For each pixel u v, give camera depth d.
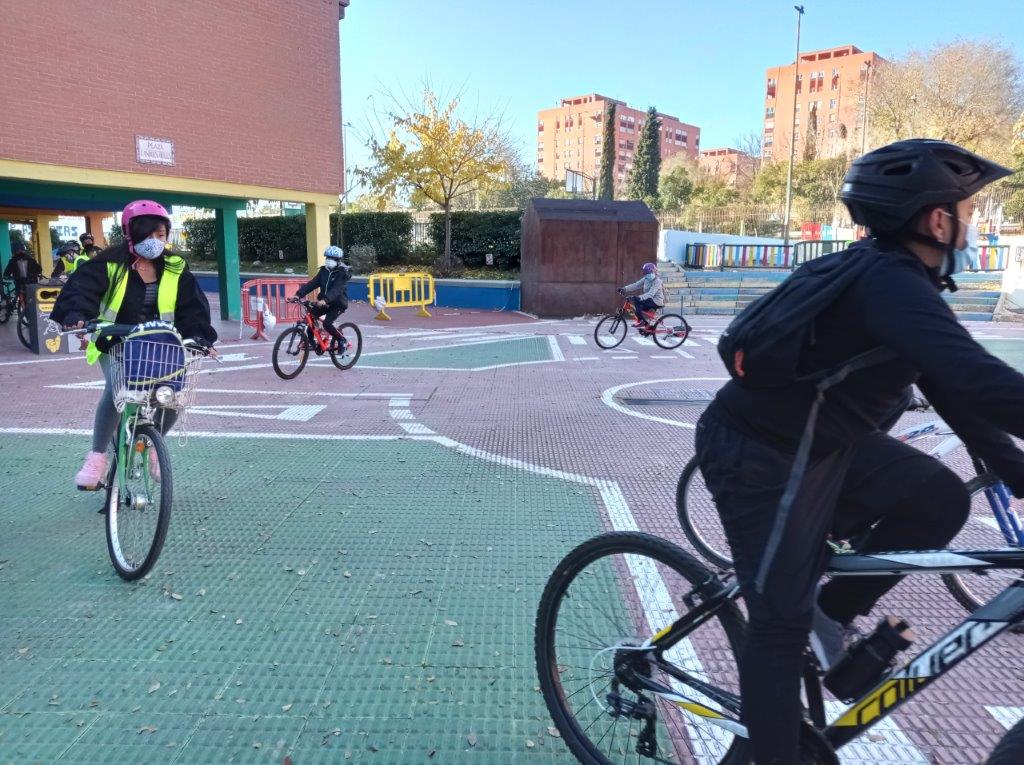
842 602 2.07
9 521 4.40
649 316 13.66
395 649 3.06
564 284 19.39
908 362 1.57
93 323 3.63
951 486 1.96
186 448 6.08
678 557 2.20
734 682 2.37
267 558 3.92
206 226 32.88
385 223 27.36
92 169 12.34
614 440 6.54
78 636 3.13
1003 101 36.59
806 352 1.73
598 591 2.63
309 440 6.41
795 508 1.80
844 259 1.72
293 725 2.58
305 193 15.84
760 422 1.82
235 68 14.30
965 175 1.69
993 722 2.63
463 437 6.60
